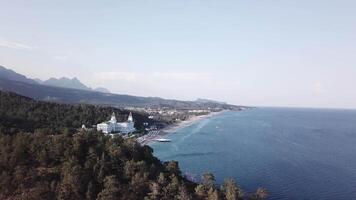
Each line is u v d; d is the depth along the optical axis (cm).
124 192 11525
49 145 13075
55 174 11894
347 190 15500
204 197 12175
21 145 12750
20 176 11412
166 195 11825
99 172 12012
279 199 14225
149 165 13512
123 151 13700
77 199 11162
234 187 12938
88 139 14088
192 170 19312
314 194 14925
